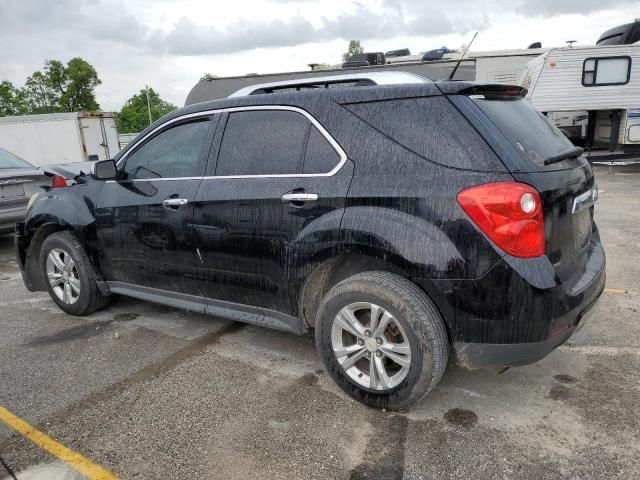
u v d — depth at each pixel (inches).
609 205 353.4
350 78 136.3
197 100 472.7
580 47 509.7
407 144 110.9
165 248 150.2
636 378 129.3
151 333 168.9
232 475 99.7
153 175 156.0
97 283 177.6
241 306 140.3
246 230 130.6
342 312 118.0
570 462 100.1
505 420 114.1
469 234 101.6
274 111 131.7
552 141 120.6
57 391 133.0
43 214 182.9
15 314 192.4
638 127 513.0
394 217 108.7
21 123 657.0
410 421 114.7
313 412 119.5
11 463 105.2
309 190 120.3
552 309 100.6
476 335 105.2
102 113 690.2
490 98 116.6
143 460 104.8
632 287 193.6
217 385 133.3
